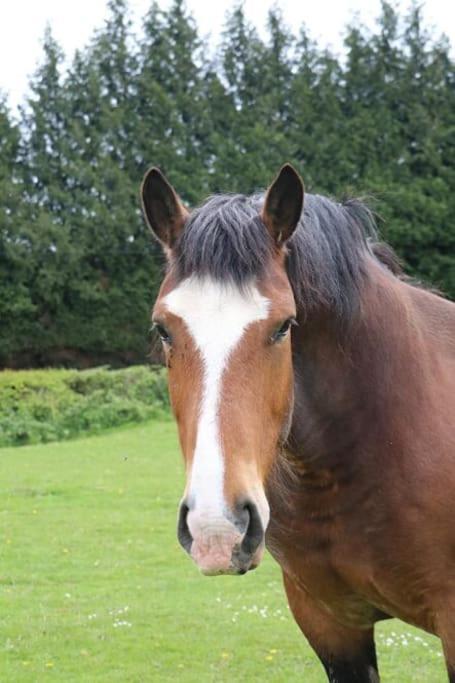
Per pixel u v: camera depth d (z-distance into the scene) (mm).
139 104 33062
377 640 6711
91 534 10172
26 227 30562
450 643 3117
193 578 8430
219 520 2361
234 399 2547
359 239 3346
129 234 31562
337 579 3318
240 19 33719
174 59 33344
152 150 32156
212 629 6906
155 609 7414
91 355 31922
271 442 2711
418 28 33281
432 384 3316
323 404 3184
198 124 32688
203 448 2469
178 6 33719
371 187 31172
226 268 2664
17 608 7402
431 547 3119
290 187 2842
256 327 2627
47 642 6586
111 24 33594
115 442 18016
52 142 32281
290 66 33812
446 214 31438
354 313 3182
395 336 3291
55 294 30938
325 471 3201
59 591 7934
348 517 3191
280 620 7145
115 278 31656
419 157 32031
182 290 2691
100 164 31750
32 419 19359
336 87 33156
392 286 3432
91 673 5965
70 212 31562
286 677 5879
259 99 32688
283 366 2727
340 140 32156
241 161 31516
